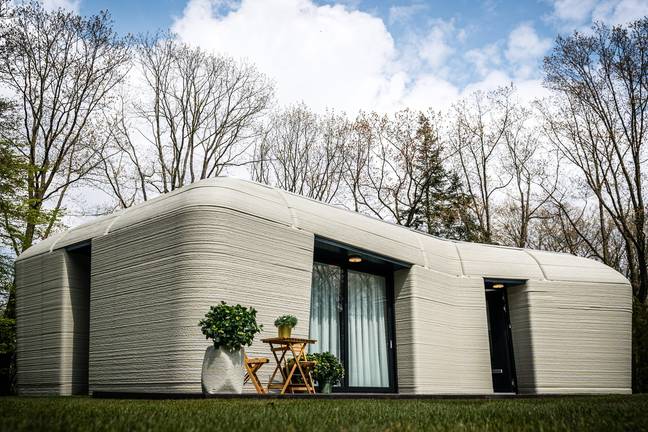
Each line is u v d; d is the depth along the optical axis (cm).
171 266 840
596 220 2673
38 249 1147
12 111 1784
